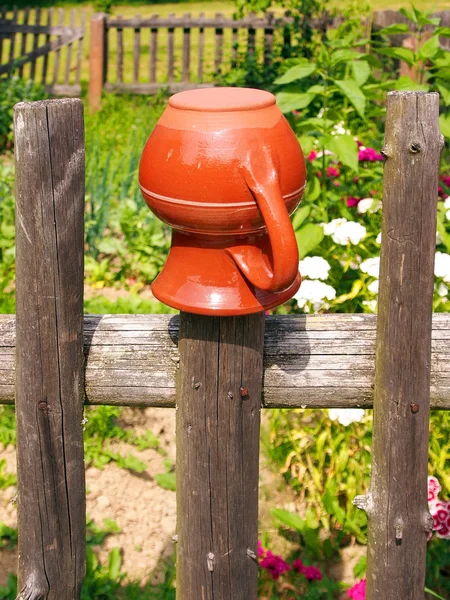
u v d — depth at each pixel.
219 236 1.57
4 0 20.98
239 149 1.50
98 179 5.41
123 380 1.87
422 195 1.69
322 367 1.88
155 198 1.58
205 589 1.92
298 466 3.19
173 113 1.56
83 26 10.27
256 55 9.79
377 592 1.95
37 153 1.65
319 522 3.09
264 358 1.88
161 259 4.95
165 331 1.88
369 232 3.73
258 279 1.57
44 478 1.87
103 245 5.01
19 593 1.95
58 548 1.92
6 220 5.27
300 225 3.64
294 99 3.91
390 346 1.79
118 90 10.03
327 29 9.52
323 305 3.13
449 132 3.86
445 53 4.09
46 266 1.72
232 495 1.84
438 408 1.93
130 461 3.47
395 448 1.84
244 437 1.81
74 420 1.86
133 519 3.24
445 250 3.66
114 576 2.94
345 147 3.68
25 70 14.12
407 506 1.88
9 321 1.92
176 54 14.71
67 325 1.78
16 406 1.84
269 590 2.79
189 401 1.79
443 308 3.15
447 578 2.89
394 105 1.65
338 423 3.06
